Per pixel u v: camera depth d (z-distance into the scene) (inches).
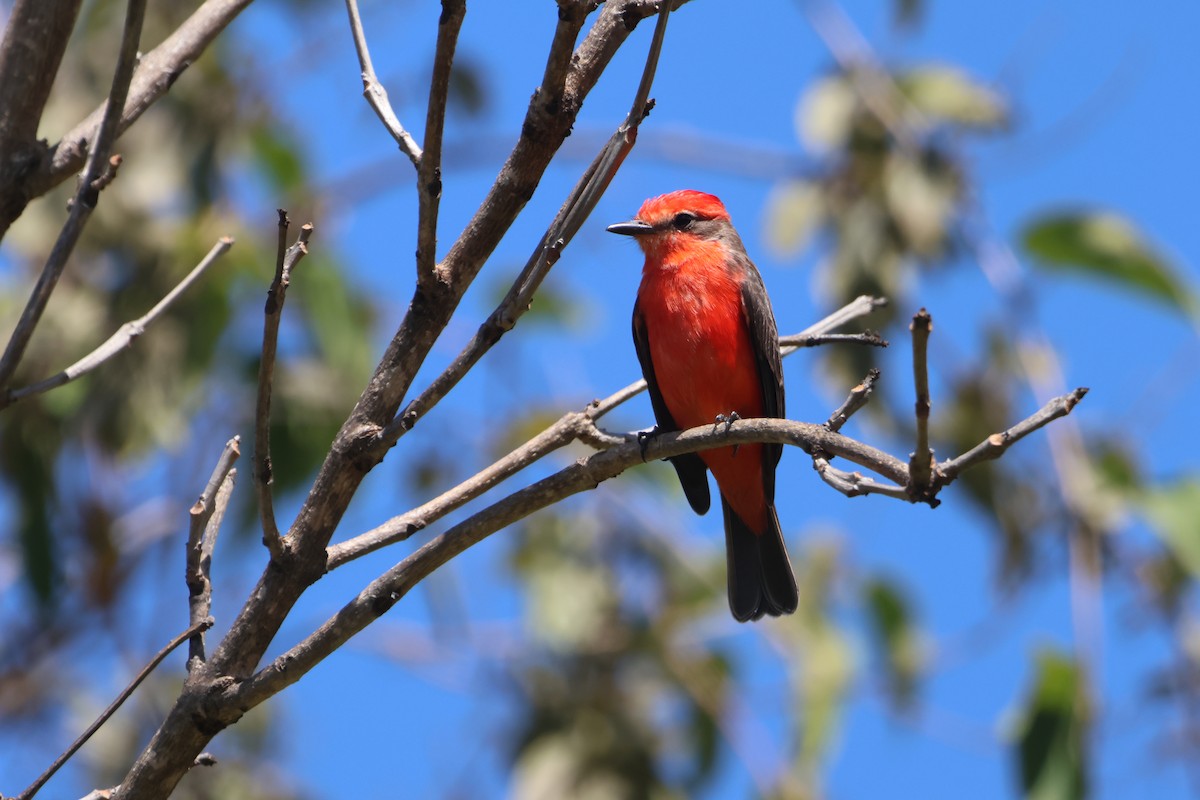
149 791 223.5
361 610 223.5
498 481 257.0
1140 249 487.5
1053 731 422.0
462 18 211.9
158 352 478.3
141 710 560.7
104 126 200.4
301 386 480.1
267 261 490.9
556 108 233.8
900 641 508.1
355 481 231.9
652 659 526.3
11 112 221.9
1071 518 490.0
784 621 492.1
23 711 575.8
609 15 243.8
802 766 467.2
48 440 497.4
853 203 527.8
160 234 490.9
